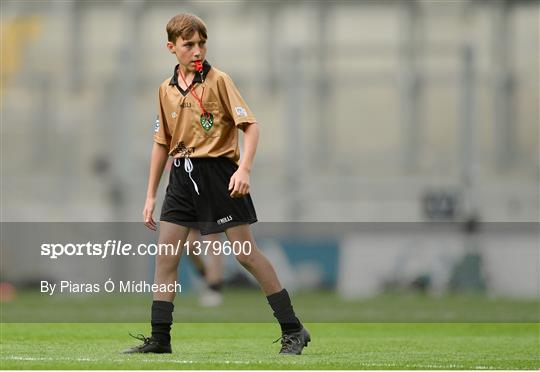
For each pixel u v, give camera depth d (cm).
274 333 3334
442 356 2378
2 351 2417
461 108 7319
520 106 7756
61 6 8144
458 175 7438
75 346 2631
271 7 8138
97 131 7869
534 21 7888
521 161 7644
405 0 8062
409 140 7700
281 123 7838
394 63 7925
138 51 7981
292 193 7506
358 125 7844
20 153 7938
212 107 2170
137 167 7744
